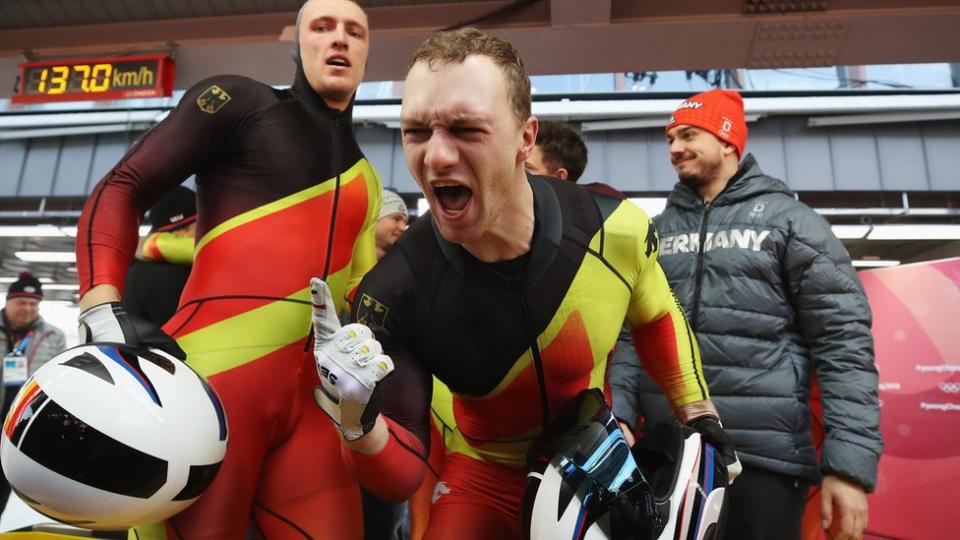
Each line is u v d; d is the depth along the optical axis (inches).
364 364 33.3
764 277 68.4
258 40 165.9
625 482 38.0
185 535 45.0
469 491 51.2
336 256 53.9
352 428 35.1
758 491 64.1
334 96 55.3
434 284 43.6
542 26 154.4
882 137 207.8
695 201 75.3
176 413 38.8
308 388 52.1
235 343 48.5
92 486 36.5
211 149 50.9
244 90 52.1
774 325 67.4
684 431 46.1
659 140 210.5
